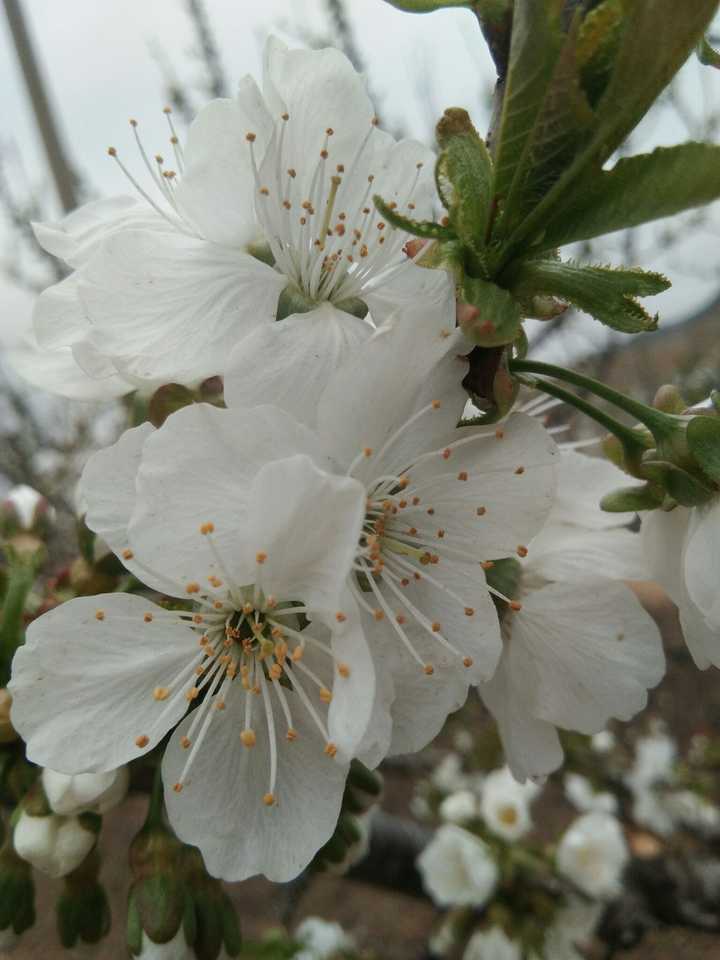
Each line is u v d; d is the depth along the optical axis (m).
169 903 0.07
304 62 0.07
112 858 0.25
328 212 0.06
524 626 0.07
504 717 0.08
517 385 0.06
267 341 0.06
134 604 0.06
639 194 0.05
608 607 0.07
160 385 0.07
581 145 0.05
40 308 0.07
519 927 0.14
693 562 0.06
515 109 0.05
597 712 0.07
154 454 0.05
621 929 0.14
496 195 0.06
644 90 0.05
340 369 0.05
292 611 0.06
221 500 0.05
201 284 0.06
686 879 0.14
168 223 0.07
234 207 0.07
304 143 0.07
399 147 0.07
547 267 0.06
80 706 0.06
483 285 0.05
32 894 0.08
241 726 0.06
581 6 0.05
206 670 0.06
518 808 0.14
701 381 0.25
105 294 0.06
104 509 0.05
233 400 0.06
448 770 0.21
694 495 0.06
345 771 0.06
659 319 0.06
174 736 0.06
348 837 0.08
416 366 0.06
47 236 0.07
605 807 0.20
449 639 0.06
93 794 0.07
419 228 0.05
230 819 0.06
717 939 0.20
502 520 0.06
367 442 0.06
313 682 0.06
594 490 0.08
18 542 0.09
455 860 0.14
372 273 0.07
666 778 0.21
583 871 0.14
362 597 0.06
